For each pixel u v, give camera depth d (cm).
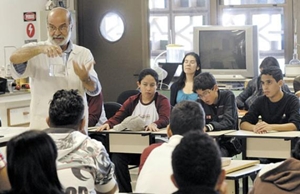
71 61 382
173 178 193
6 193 189
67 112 273
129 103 496
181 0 806
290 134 422
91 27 837
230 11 780
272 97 454
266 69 452
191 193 180
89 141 269
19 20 739
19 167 188
